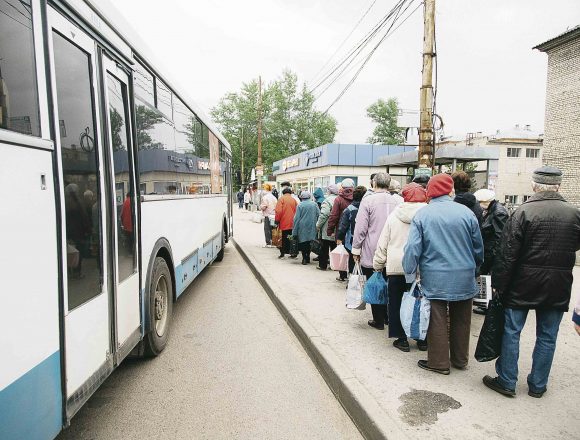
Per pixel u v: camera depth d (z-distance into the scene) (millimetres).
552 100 17578
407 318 4328
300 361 4945
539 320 3678
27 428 2127
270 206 14094
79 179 2859
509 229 3627
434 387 3877
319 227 9594
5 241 1982
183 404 3879
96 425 3506
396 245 4668
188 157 6875
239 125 69938
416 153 13859
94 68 3229
